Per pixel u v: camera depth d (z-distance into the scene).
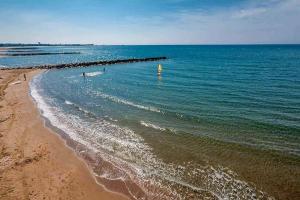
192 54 123.44
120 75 50.91
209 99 27.59
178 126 19.38
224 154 14.55
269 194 10.81
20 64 79.44
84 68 67.00
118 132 18.45
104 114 23.09
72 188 11.39
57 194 10.87
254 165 13.22
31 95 31.50
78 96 31.41
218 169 12.94
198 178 12.17
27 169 12.86
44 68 65.19
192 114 22.27
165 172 12.77
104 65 73.94
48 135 17.75
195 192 11.08
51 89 36.47
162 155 14.65
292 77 41.50
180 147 15.63
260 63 67.75
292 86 33.78
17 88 36.16
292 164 13.20
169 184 11.73
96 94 32.44
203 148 15.41
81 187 11.52
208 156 14.35
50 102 27.98
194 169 13.01
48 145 15.99
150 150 15.34
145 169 13.11
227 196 10.76
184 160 13.99
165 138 17.11
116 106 25.92
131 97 29.95
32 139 16.86
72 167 13.29
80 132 18.53
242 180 11.91
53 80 45.94
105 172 12.87
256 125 19.11
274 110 22.89
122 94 31.92
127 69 62.16
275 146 15.40
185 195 10.89
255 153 14.53
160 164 13.61
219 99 27.47
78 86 39.12
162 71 55.19
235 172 12.62
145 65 71.88
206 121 20.33
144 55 123.25
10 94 31.58
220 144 15.88
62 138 17.28
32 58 108.12
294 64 63.28
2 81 42.62
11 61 92.31
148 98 29.03
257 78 41.31
